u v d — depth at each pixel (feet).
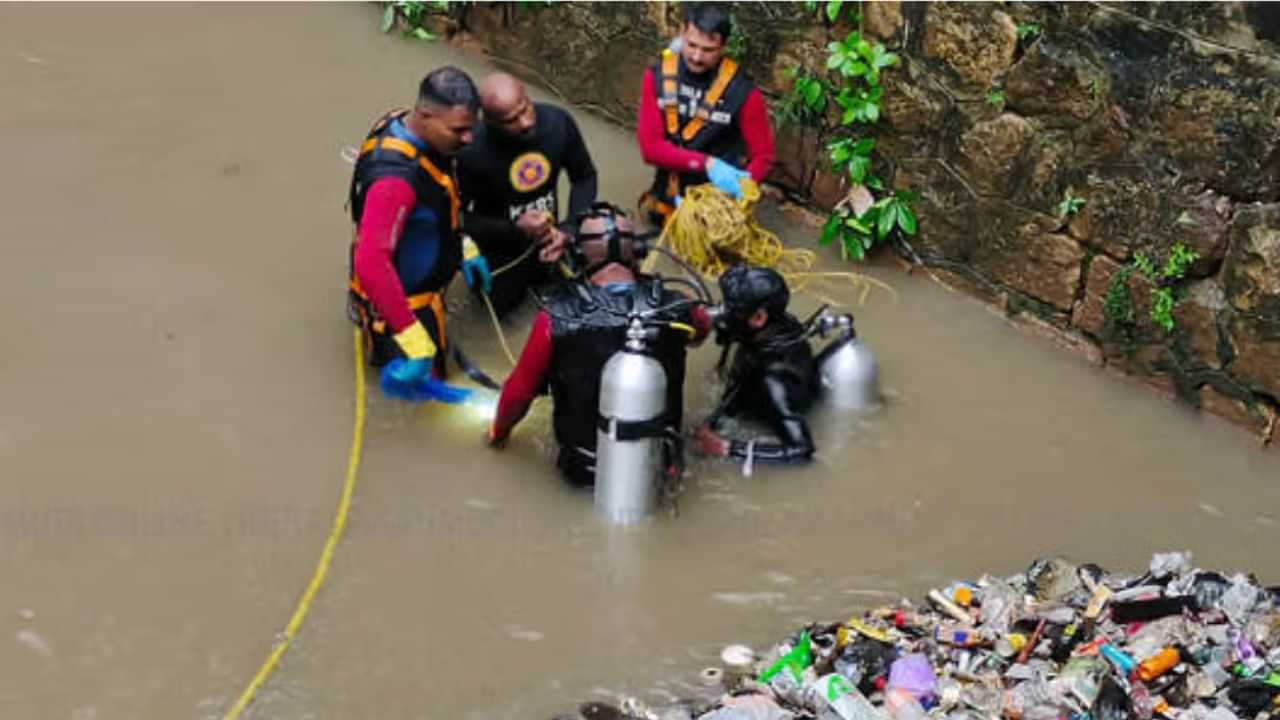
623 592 15.78
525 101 18.51
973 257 20.38
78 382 18.43
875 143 21.02
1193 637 14.29
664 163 21.02
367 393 18.45
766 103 22.13
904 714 13.65
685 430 17.92
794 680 14.15
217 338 19.30
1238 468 17.70
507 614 15.44
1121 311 18.88
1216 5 17.21
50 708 14.23
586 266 16.74
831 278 21.06
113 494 16.83
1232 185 17.52
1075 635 14.43
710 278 20.75
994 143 19.69
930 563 16.20
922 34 20.07
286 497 16.89
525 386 16.62
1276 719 13.24
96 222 21.44
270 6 27.94
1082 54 18.51
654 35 23.45
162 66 25.71
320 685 14.53
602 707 14.32
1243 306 17.75
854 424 18.16
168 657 14.80
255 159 23.13
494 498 16.96
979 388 18.92
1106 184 18.65
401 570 15.94
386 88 25.36
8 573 15.66
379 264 17.04
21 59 25.68
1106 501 17.13
